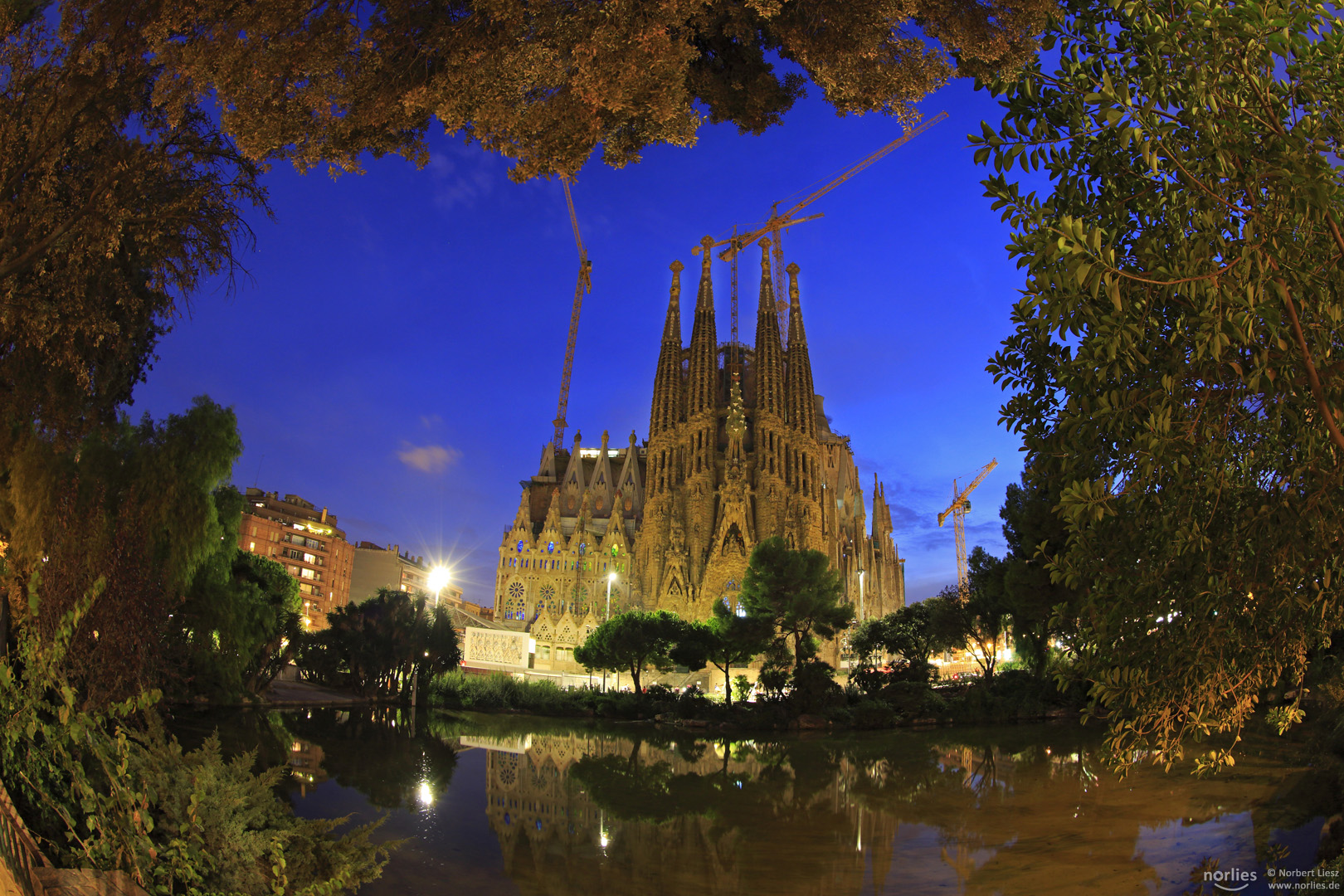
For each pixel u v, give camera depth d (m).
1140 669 6.58
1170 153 5.66
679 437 148.25
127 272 17.61
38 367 20.44
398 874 15.38
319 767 27.77
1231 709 6.79
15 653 13.82
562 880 15.88
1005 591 53.56
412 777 27.09
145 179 14.77
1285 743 28.88
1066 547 6.79
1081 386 6.39
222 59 9.09
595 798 25.12
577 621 134.88
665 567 135.50
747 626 57.06
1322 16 5.39
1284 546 6.17
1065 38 7.62
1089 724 49.66
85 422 22.55
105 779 11.05
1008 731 47.69
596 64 8.42
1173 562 6.28
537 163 10.51
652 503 145.00
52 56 13.29
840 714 52.75
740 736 48.31
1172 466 5.80
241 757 10.99
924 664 68.94
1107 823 20.45
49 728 10.34
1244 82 5.59
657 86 8.60
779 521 138.25
